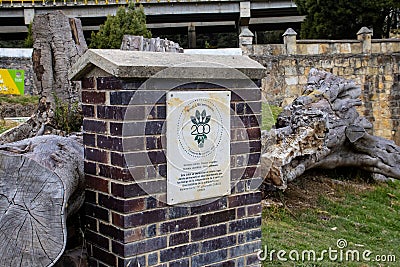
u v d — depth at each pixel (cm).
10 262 310
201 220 372
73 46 832
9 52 1903
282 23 3144
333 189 865
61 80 809
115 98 338
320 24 2242
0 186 310
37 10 2828
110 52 348
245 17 2770
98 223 361
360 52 1861
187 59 365
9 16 2844
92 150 362
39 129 757
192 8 2780
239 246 394
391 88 1875
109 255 353
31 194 309
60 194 308
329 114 853
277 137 750
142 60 342
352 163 908
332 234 660
